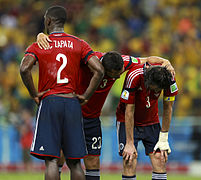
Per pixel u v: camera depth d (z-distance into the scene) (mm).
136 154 18844
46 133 16047
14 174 36938
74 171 16531
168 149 19250
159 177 19125
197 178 34406
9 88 49062
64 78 16344
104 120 40531
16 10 60000
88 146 19984
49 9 17312
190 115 45094
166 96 18703
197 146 41188
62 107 16188
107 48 53438
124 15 58781
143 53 53625
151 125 19766
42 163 41219
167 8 60281
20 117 41406
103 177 34000
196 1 61875
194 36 57000
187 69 51656
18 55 52875
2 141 41062
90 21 57469
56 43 16500
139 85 18578
